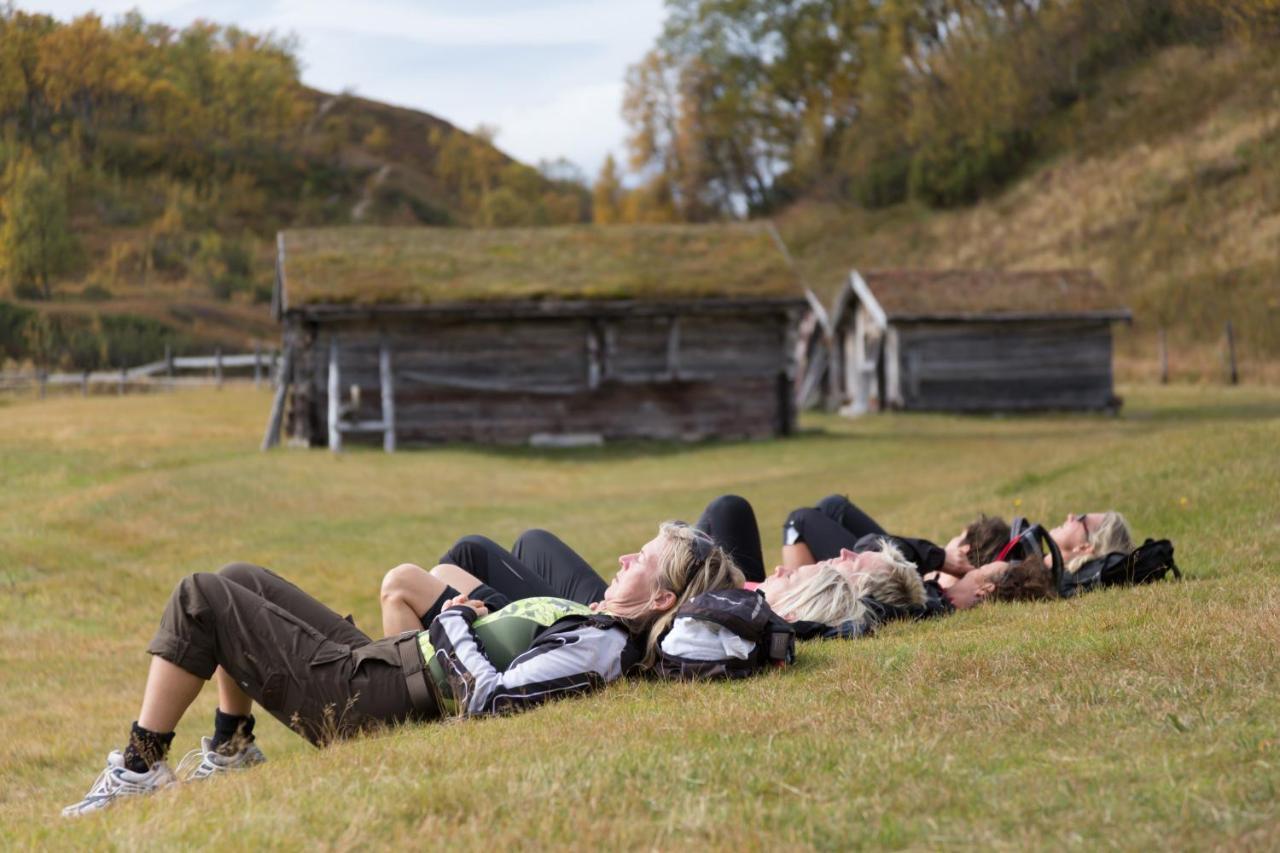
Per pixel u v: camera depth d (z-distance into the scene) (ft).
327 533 49.88
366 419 85.20
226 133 369.30
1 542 45.60
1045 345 111.45
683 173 312.09
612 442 89.15
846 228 240.73
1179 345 144.15
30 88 144.66
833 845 9.38
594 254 94.84
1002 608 20.66
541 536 19.62
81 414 93.97
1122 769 10.53
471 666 14.55
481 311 85.15
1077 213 186.39
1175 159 178.09
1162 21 87.56
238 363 131.95
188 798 12.10
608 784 11.00
